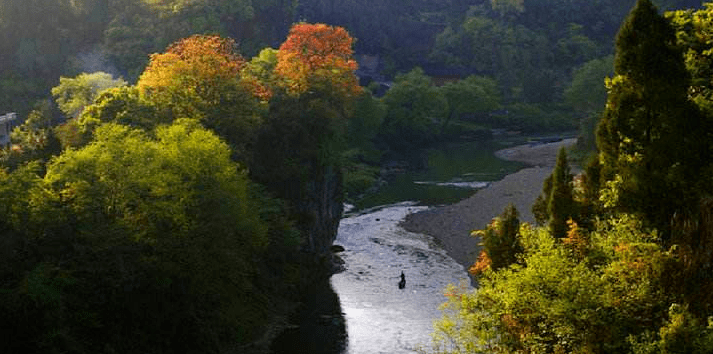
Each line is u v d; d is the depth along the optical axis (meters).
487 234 33.31
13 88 125.12
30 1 134.88
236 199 45.66
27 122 78.31
